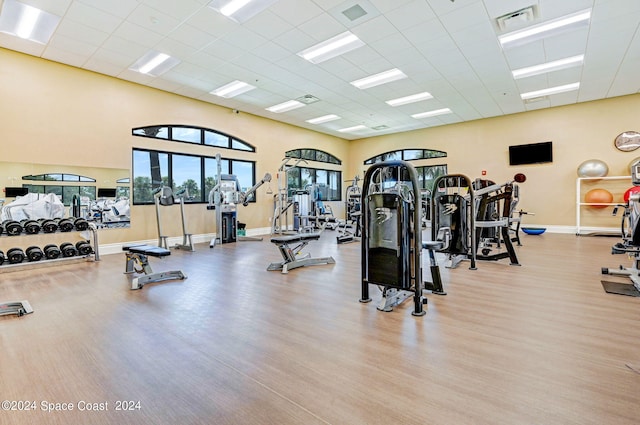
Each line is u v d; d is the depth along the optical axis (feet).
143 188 22.22
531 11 13.78
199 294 11.23
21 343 7.47
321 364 6.35
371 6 13.30
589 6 13.42
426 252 19.77
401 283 9.24
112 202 20.39
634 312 8.99
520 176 28.07
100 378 5.95
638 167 12.68
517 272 13.91
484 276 13.26
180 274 13.51
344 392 5.40
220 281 13.02
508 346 7.01
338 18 14.17
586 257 16.96
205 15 13.87
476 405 4.99
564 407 4.92
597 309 9.25
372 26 14.84
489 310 9.30
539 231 26.58
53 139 17.99
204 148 25.62
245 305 10.02
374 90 23.36
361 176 40.09
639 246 11.92
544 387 5.45
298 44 16.49
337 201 39.86
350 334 7.77
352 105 26.91
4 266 14.49
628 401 5.04
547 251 18.93
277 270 14.92
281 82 21.74
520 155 29.27
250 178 29.78
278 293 11.28
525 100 25.98
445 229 14.30
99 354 6.89
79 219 17.38
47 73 17.83
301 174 35.24
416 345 7.12
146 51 17.06
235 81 21.58
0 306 9.45
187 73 20.07
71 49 16.69
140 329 8.22
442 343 7.20
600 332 7.68
